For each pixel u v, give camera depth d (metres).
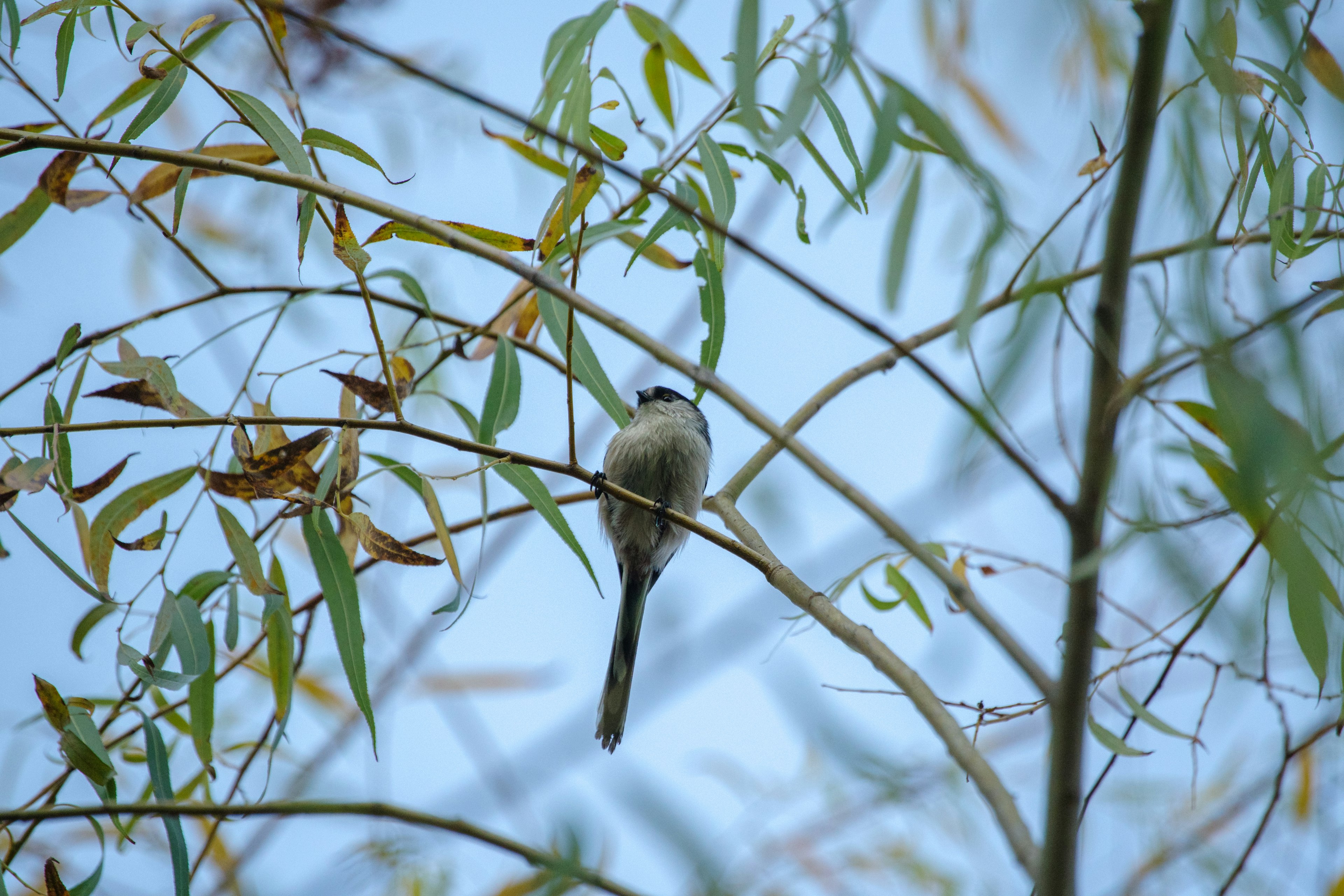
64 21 5.41
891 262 3.11
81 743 4.98
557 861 3.95
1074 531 3.13
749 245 3.32
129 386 5.51
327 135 5.14
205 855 5.71
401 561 5.27
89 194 6.30
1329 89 3.80
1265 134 4.28
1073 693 3.17
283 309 5.92
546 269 5.62
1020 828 3.36
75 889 4.96
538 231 5.44
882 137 3.27
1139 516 3.25
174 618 5.12
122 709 5.82
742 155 5.77
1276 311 3.01
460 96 3.63
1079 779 3.15
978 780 3.58
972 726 4.91
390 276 5.93
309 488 5.49
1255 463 2.85
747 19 3.52
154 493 5.55
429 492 5.39
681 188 5.27
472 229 5.38
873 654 4.21
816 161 4.54
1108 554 3.10
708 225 3.43
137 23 5.22
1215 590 3.42
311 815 4.54
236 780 5.96
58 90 5.43
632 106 5.18
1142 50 3.09
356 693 5.09
